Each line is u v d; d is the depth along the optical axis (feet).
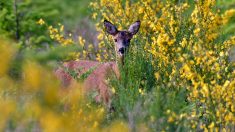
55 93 35.22
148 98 43.11
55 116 33.63
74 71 51.47
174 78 46.62
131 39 54.39
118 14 56.90
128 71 49.42
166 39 49.32
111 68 49.90
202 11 52.47
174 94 42.37
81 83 47.11
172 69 48.73
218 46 51.49
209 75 46.55
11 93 38.60
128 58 50.65
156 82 48.62
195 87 42.96
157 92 42.47
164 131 39.45
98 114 39.11
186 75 45.11
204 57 46.01
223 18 52.75
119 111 42.78
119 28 56.18
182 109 41.75
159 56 50.14
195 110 42.57
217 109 41.93
